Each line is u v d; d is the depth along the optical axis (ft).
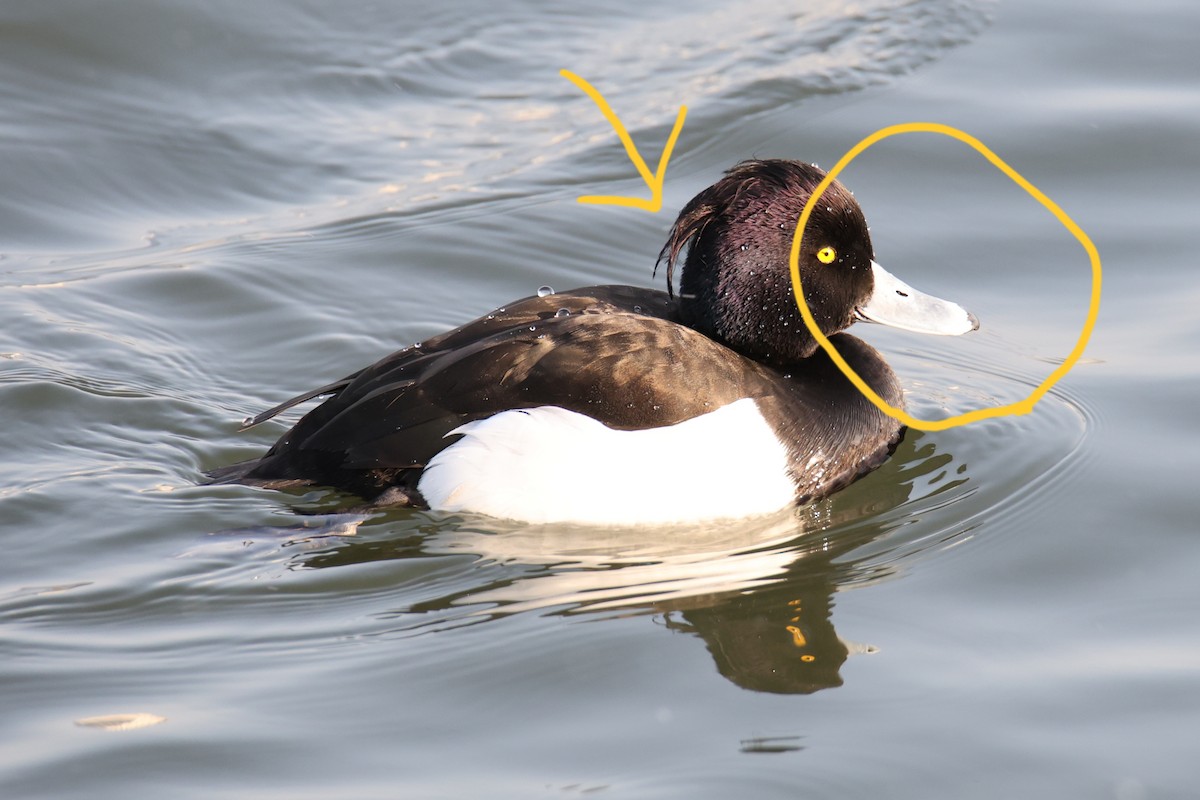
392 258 38.27
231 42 47.42
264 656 24.34
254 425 28.84
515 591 26.08
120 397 31.76
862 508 28.96
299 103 45.62
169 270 37.24
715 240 28.55
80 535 27.35
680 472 26.63
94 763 21.53
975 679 23.66
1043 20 49.01
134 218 40.29
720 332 28.71
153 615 25.39
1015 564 27.22
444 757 21.77
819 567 27.07
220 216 40.45
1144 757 21.61
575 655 24.29
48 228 39.45
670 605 25.73
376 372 27.81
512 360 26.84
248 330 35.14
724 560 27.20
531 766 21.56
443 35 49.08
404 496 26.99
